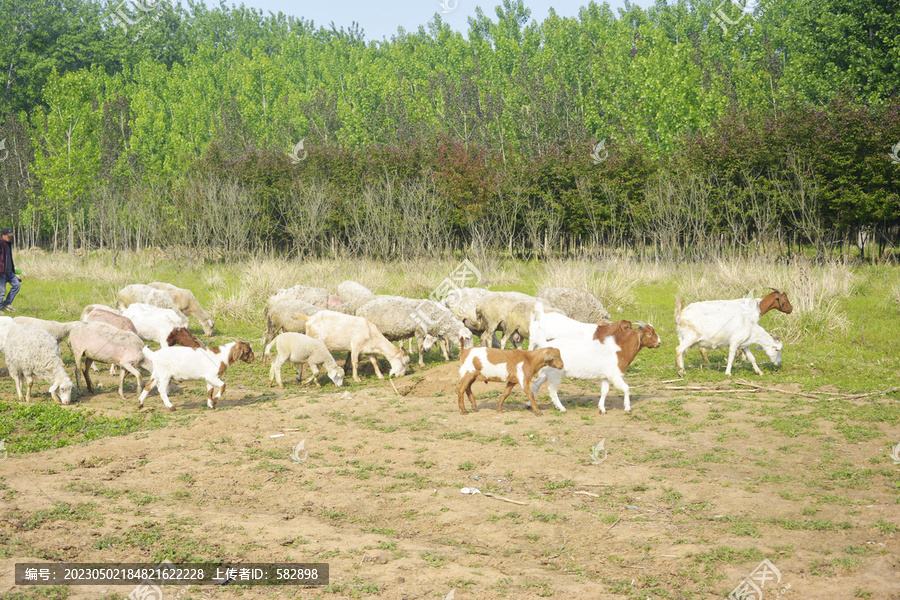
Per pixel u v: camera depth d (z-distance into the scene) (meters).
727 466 7.66
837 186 28.64
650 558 5.54
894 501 6.53
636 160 34.91
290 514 6.50
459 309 15.22
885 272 23.03
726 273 20.81
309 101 63.25
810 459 7.86
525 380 9.80
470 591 5.00
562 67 58.09
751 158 30.22
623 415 9.78
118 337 10.96
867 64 33.75
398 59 79.75
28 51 69.00
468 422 9.52
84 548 5.67
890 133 27.67
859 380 11.71
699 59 51.16
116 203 36.12
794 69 38.56
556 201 35.38
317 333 12.75
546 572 5.35
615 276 21.91
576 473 7.46
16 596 4.77
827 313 15.80
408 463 7.86
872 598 4.83
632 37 64.81
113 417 9.73
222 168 42.06
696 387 11.46
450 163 38.81
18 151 49.53
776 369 12.69
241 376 13.01
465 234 37.03
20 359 10.37
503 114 51.84
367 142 55.22
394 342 14.68
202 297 22.44
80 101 44.81
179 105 61.22
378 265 29.69
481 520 6.33
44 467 7.66
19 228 44.19
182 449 8.39
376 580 5.16
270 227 37.53
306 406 10.46
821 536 5.85
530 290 22.02
